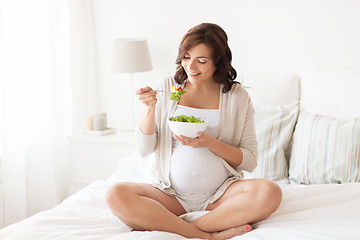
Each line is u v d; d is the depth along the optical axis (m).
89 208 1.79
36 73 2.62
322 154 2.21
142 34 3.02
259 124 2.42
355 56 2.69
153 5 2.96
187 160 1.71
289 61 2.79
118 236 1.49
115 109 3.17
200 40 1.64
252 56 2.84
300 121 2.37
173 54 2.98
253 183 1.64
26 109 2.57
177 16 2.93
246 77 2.70
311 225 1.55
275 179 2.27
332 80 2.52
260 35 2.81
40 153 2.69
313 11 2.71
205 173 1.71
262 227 1.59
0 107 2.38
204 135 1.65
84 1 3.05
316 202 1.79
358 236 1.41
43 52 2.65
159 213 1.60
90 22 3.07
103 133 2.84
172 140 1.79
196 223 1.65
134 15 3.01
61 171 2.96
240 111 1.81
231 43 2.86
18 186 2.48
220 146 1.70
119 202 1.59
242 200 1.60
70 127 3.01
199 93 1.81
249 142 1.82
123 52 2.78
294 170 2.25
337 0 2.66
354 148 2.17
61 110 2.88
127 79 3.10
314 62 2.75
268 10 2.77
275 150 2.33
